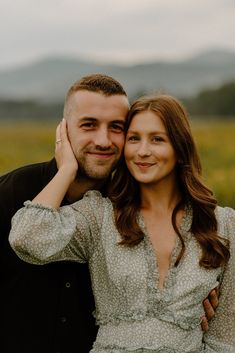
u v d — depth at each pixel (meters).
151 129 3.90
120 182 4.06
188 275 3.78
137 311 3.73
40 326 4.21
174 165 3.97
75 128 4.21
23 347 4.21
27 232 3.68
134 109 3.98
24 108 175.25
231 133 40.12
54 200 3.85
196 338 3.80
